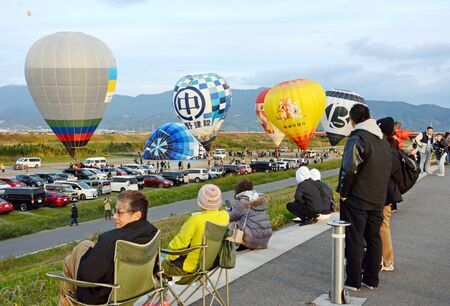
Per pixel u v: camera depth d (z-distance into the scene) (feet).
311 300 20.75
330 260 27.09
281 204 54.49
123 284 14.40
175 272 18.62
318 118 124.88
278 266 25.89
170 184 174.09
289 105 122.31
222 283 23.02
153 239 15.05
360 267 21.65
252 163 227.20
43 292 24.53
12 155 277.64
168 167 238.48
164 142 247.29
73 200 132.57
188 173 191.01
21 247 81.97
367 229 21.86
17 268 56.49
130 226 15.46
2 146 282.97
